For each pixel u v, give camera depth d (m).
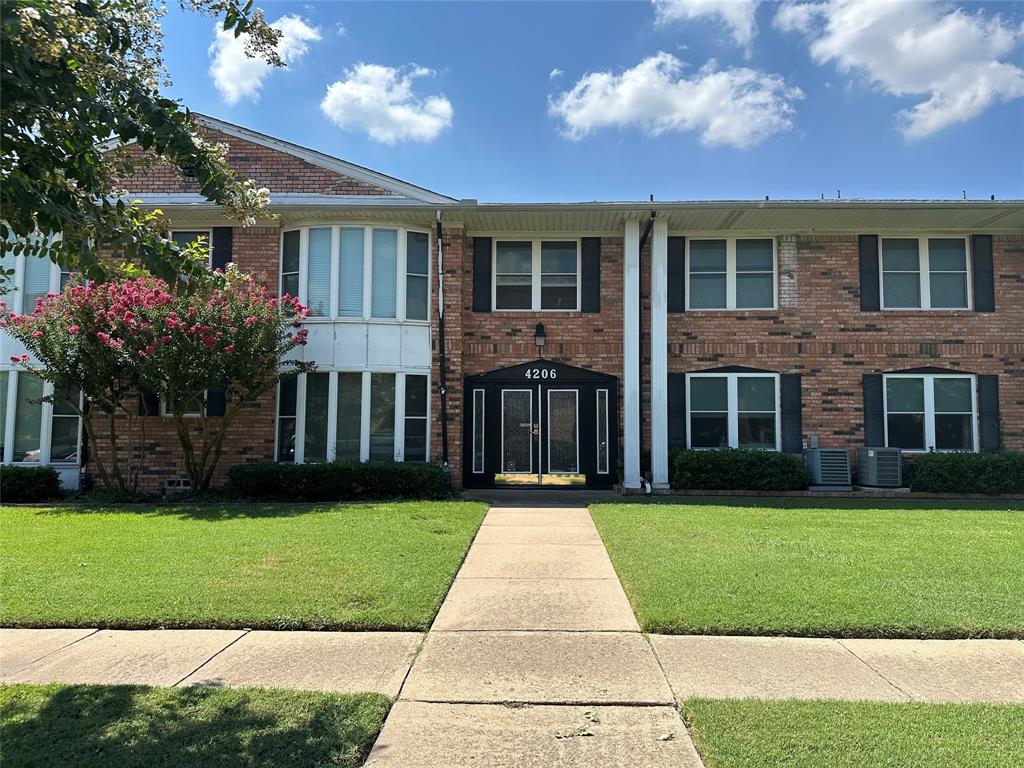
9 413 13.09
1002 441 13.65
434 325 13.62
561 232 14.28
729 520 9.72
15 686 4.19
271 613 5.50
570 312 14.19
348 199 13.98
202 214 13.20
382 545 7.86
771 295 14.12
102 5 4.09
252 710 3.87
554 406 14.11
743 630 5.23
